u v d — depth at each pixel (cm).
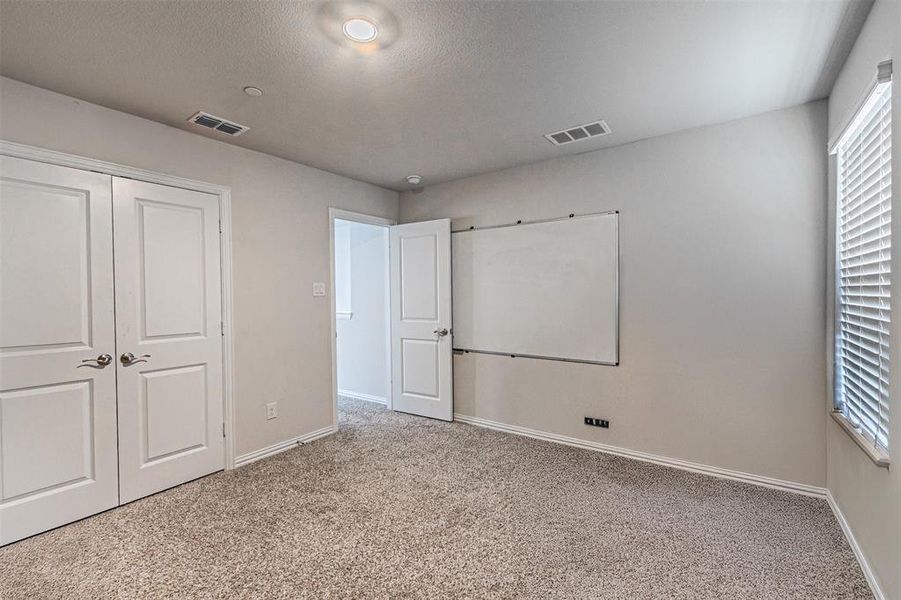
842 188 235
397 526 230
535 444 353
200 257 292
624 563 197
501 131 291
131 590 182
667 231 302
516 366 379
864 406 202
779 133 262
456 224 414
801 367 260
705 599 175
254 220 324
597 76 219
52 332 229
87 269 242
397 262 448
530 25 176
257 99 240
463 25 176
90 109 242
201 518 239
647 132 296
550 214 356
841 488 226
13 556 206
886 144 173
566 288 349
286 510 248
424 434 380
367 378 503
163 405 273
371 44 188
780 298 265
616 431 328
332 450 342
